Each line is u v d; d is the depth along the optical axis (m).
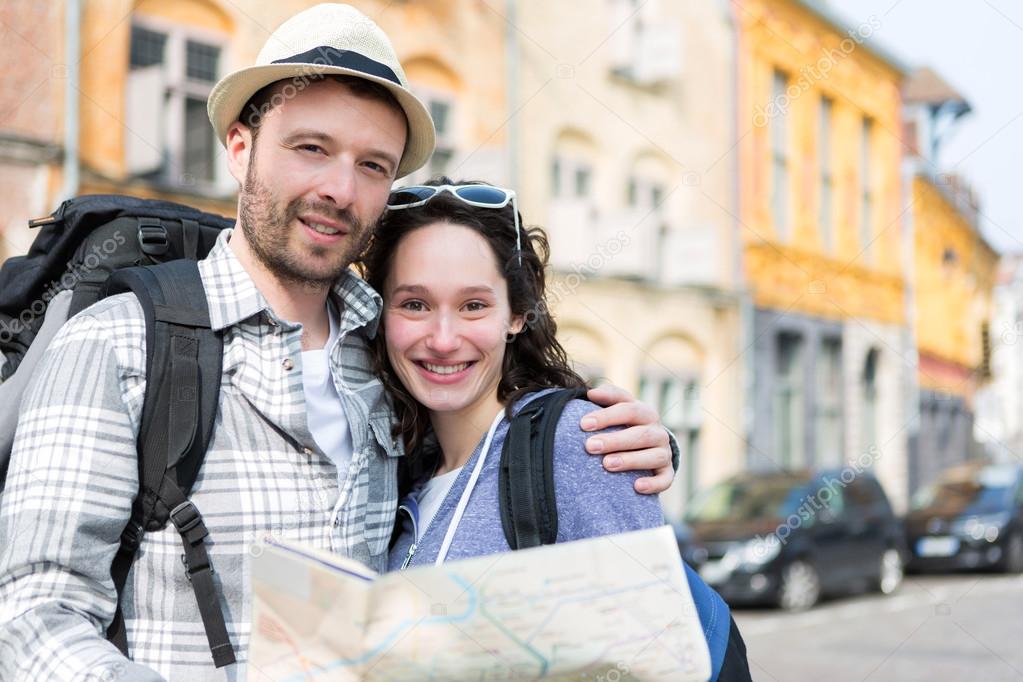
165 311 1.57
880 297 15.73
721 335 12.76
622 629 1.31
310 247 1.65
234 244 1.75
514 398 1.84
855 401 15.33
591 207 11.05
